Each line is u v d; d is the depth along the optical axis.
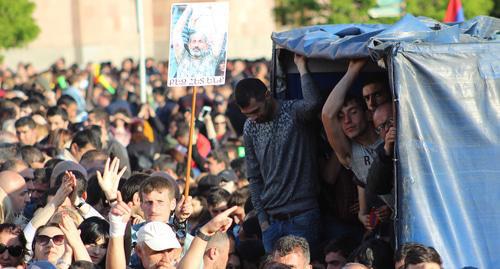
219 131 28.05
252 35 61.31
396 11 31.50
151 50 62.53
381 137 13.60
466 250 12.34
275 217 15.25
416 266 11.66
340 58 13.70
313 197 15.05
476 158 12.43
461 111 12.41
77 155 20.58
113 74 47.44
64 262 12.89
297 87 15.80
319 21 38.62
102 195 15.79
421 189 12.35
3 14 50.22
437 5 35.53
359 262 12.92
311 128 14.95
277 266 11.88
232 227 17.16
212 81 14.22
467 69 12.46
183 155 23.86
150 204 13.35
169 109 32.91
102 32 63.09
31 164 20.30
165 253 11.72
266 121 14.99
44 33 62.53
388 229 13.84
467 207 12.40
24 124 23.80
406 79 12.40
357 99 14.10
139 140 25.66
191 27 14.14
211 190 17.58
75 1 63.00
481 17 14.12
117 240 12.03
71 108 28.31
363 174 14.20
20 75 48.38
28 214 16.70
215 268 12.77
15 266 13.58
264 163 15.19
